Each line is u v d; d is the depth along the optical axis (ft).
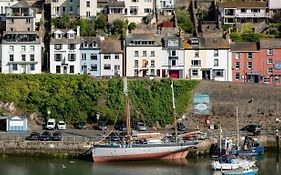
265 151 509.35
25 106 556.10
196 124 558.56
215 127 549.95
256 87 568.82
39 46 613.11
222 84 570.46
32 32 616.39
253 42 630.33
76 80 569.23
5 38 613.11
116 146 471.21
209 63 618.44
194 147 488.02
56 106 552.00
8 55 610.65
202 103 565.94
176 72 619.26
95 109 550.77
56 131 522.47
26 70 611.47
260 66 621.31
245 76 621.31
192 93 568.82
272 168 455.22
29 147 483.10
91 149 474.90
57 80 569.23
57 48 613.11
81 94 558.97
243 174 427.33
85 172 442.09
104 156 471.21
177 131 529.04
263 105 564.30
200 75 617.62
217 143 490.49
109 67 615.57
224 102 567.18
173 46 617.21
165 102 561.43
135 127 542.98
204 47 617.21
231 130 542.16
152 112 554.46
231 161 444.14
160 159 480.64
